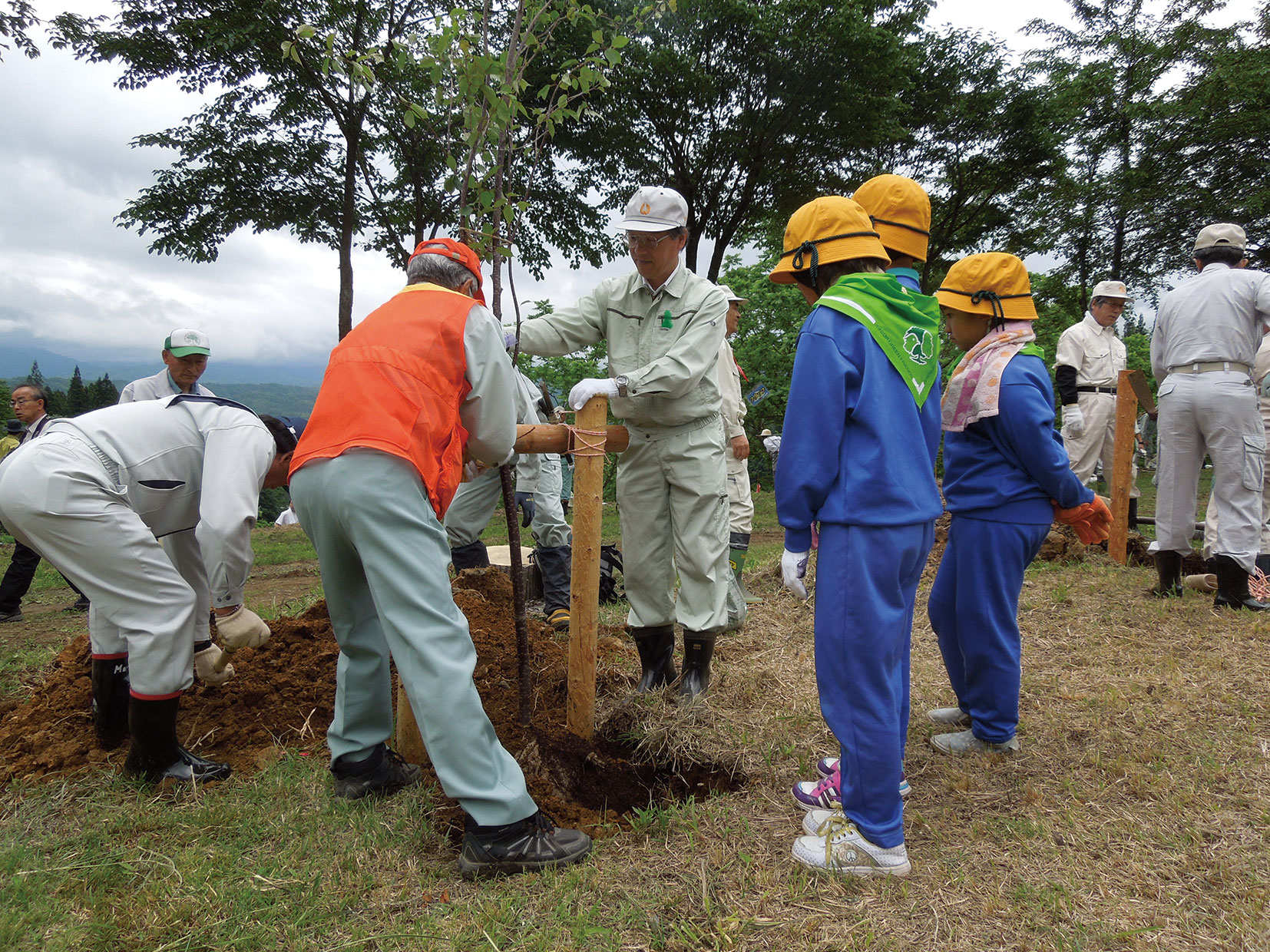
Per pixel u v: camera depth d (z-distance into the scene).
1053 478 2.80
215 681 3.14
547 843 2.35
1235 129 16.06
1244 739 3.01
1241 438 4.54
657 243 3.42
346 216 16.92
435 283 2.67
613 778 3.13
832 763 2.79
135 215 16.91
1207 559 5.17
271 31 14.88
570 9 3.12
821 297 2.31
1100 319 7.19
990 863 2.30
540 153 3.45
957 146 19.50
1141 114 16.89
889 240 2.47
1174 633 4.30
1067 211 18.30
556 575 5.13
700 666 3.72
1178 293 4.80
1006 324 2.98
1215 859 2.27
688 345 3.39
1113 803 2.62
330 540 2.43
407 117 3.12
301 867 2.32
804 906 2.11
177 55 15.96
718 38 15.62
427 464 2.35
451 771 2.27
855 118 16.55
